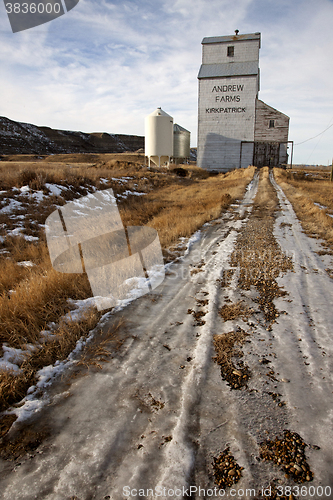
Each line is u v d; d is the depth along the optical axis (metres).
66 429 2.41
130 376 3.07
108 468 2.06
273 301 4.91
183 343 3.71
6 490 1.91
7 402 2.70
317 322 4.18
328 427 2.41
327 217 11.91
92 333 3.90
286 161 44.22
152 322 4.25
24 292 4.41
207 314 4.46
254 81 42.81
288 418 2.51
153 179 28.78
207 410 2.60
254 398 2.75
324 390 2.84
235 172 40.59
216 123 45.25
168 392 2.83
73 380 3.02
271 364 3.26
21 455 2.18
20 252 8.02
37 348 3.44
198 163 46.81
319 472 2.03
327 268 6.55
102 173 23.39
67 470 2.05
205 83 44.50
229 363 3.27
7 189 13.79
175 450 2.19
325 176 43.94
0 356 3.30
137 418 2.52
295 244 8.64
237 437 2.32
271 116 43.28
